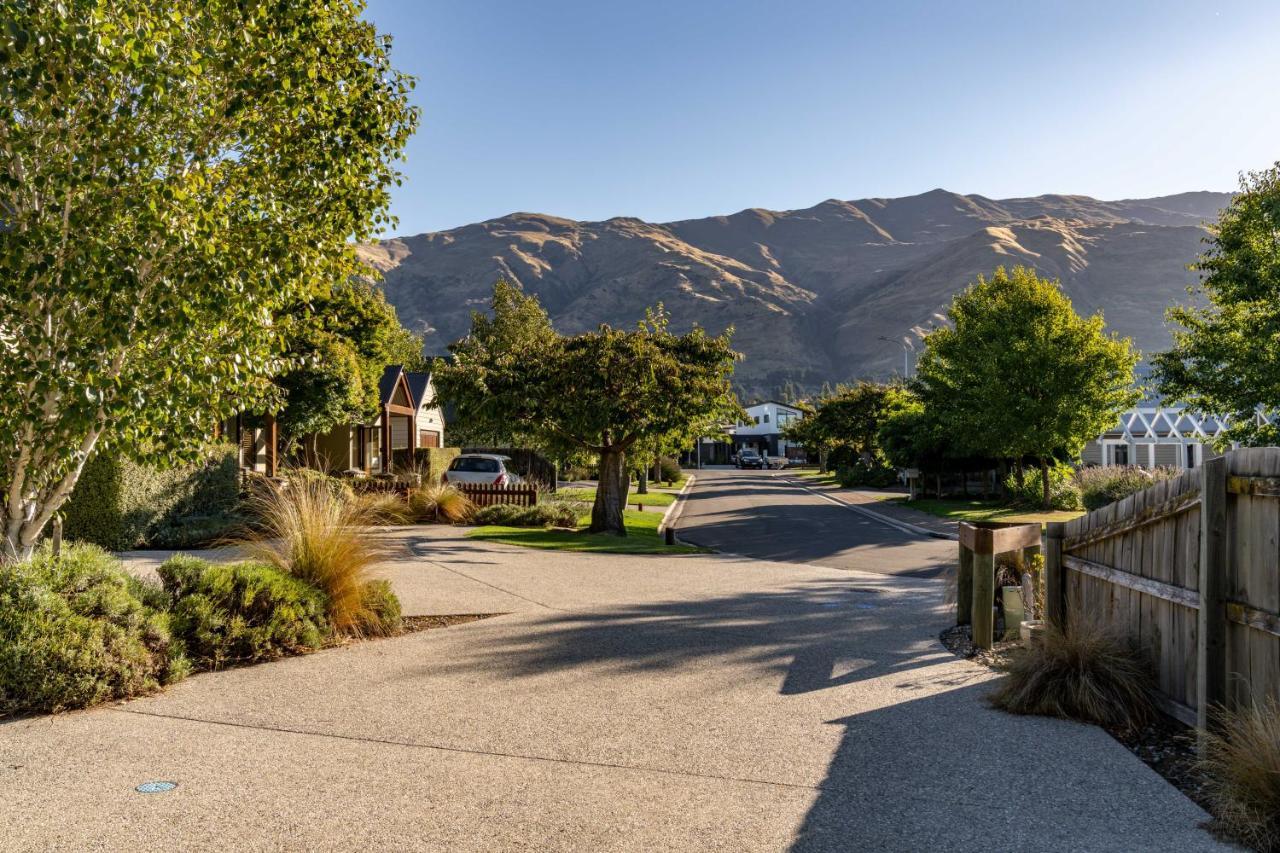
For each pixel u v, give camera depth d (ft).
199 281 21.30
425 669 22.68
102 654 19.39
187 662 21.70
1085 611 22.57
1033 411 92.84
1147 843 12.45
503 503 78.43
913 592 38.42
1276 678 14.26
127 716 18.26
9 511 23.31
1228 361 63.10
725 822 13.03
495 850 11.96
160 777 14.66
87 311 22.07
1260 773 12.89
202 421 24.34
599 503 68.03
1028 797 14.15
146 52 20.43
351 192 25.67
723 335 71.15
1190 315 65.98
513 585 37.73
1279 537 14.21
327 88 25.11
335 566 26.78
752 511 102.01
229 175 24.76
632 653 24.77
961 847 12.26
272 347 27.63
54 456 23.04
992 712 19.11
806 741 16.99
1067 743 16.97
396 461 119.14
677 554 55.83
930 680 22.00
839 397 191.42
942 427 109.40
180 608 22.89
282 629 23.99
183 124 23.09
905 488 150.61
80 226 20.85
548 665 23.24
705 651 25.14
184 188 21.94
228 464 52.06
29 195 21.47
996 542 26.55
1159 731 17.76
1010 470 113.80
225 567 24.76
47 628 18.98
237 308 22.89
